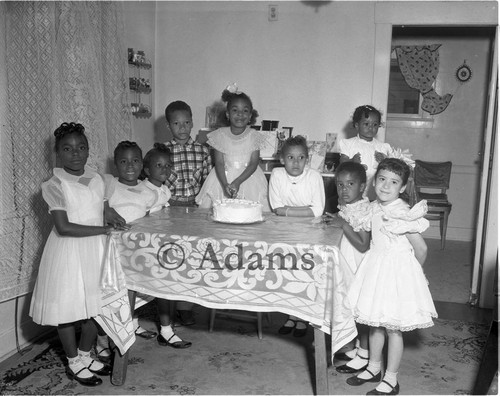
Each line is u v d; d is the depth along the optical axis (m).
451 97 5.54
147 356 2.57
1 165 2.43
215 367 2.46
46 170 2.60
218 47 4.38
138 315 3.17
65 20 2.68
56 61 2.61
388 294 2.10
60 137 2.20
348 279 2.14
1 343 2.51
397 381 2.32
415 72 5.58
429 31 5.52
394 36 5.62
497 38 3.11
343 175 2.35
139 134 4.21
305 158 2.71
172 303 2.81
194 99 4.46
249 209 2.40
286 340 2.80
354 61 4.18
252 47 4.33
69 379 2.31
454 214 5.64
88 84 2.80
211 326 2.90
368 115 3.13
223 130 3.14
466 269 4.42
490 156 3.39
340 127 4.27
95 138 2.83
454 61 5.49
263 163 3.92
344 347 2.63
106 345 2.54
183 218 2.52
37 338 2.74
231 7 4.32
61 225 2.13
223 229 2.26
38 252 2.62
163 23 4.44
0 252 2.43
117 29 3.21
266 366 2.48
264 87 4.35
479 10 3.96
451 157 5.62
